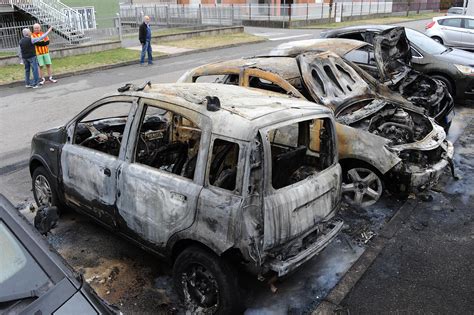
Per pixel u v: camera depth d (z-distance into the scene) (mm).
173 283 4172
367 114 6074
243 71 6516
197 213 3553
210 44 21875
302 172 4332
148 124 5504
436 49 10695
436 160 5770
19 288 2445
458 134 8555
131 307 3893
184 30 28734
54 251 2701
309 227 3793
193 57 18547
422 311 3879
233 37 25031
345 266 4543
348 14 37000
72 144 4906
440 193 6152
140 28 16672
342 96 6246
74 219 5438
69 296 2430
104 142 5105
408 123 6223
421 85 8430
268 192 3416
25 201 5992
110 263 4551
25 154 7832
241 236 3311
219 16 32500
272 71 6430
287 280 4305
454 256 4688
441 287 4195
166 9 32688
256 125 3389
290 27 31281
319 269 4492
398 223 5352
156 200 3869
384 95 6969
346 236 5109
